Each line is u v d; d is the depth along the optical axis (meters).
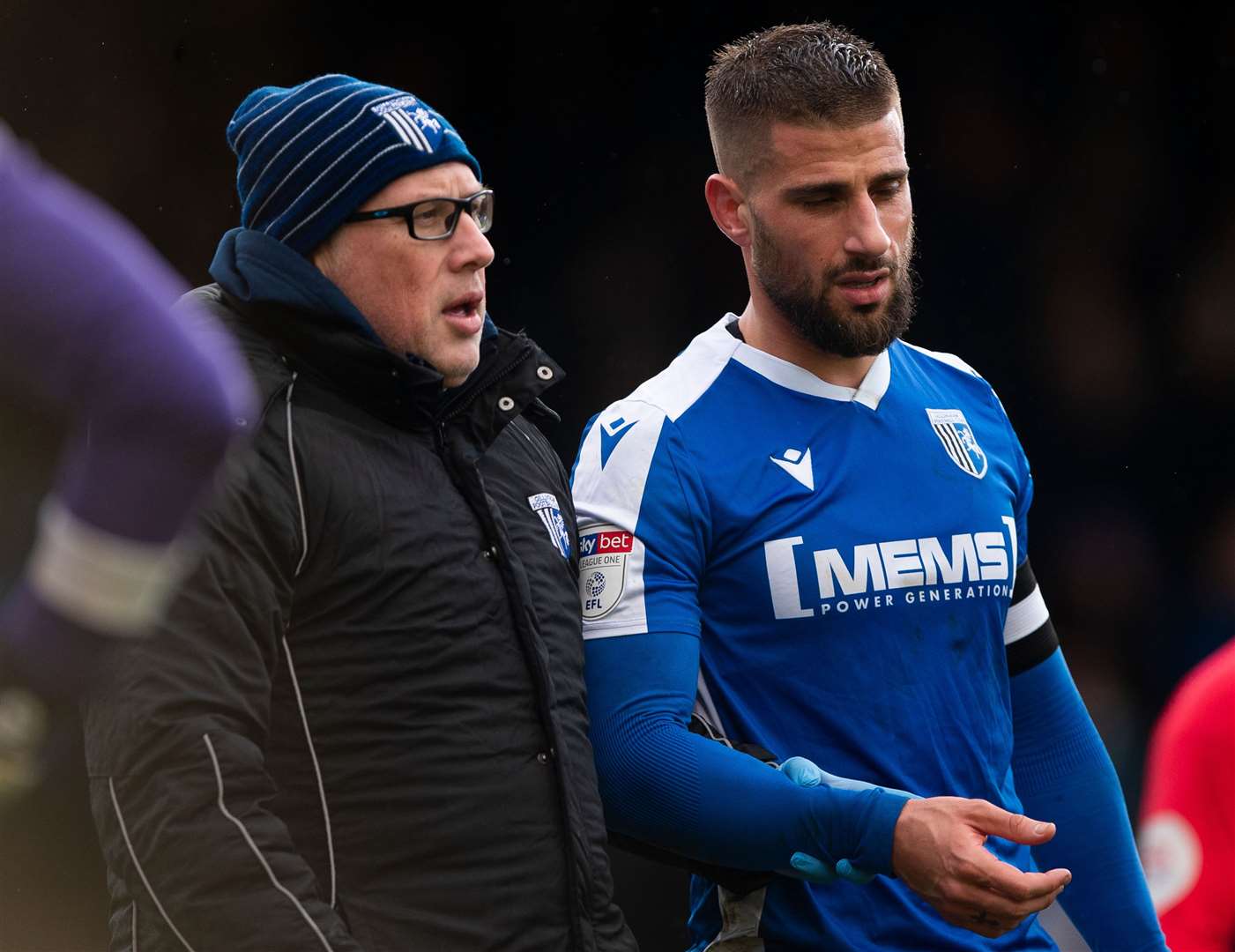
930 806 7.95
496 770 7.52
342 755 7.28
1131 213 29.73
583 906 7.68
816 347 9.18
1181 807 8.73
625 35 28.67
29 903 20.31
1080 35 29.39
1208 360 29.31
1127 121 29.70
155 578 3.90
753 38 9.40
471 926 7.35
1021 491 10.06
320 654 7.28
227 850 6.56
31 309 3.68
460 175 7.89
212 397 3.83
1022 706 10.13
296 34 26.92
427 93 28.45
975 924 8.01
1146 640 28.41
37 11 24.83
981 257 30.14
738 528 9.03
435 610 7.46
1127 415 29.53
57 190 3.86
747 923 9.04
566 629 8.16
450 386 7.92
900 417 9.48
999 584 9.45
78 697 3.94
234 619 6.88
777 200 8.98
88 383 3.74
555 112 29.02
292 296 7.46
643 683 8.74
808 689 8.96
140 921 6.98
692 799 8.44
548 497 8.42
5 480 4.30
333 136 7.68
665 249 29.25
